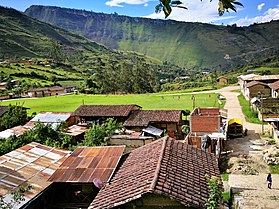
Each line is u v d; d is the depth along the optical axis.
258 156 27.86
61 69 158.50
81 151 17.20
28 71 136.50
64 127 39.59
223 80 99.12
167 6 3.61
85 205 15.74
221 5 3.71
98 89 99.75
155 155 13.07
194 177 11.72
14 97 90.56
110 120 34.06
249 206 18.08
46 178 15.48
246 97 63.28
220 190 10.54
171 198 9.88
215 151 26.98
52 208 15.87
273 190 20.61
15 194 13.51
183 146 14.66
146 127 38.78
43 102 73.12
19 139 25.53
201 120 32.00
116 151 16.41
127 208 10.61
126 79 101.19
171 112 41.06
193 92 79.06
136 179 11.59
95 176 13.96
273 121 32.66
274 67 116.12
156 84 108.94
